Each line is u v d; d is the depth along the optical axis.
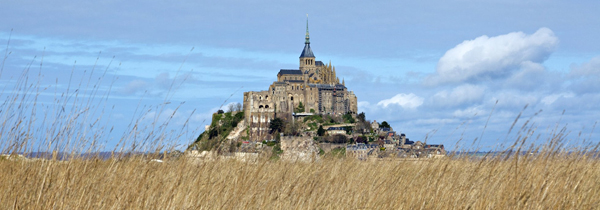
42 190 18.83
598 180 22.72
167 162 21.48
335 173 23.50
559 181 21.70
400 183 22.42
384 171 23.94
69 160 19.81
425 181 22.27
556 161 22.86
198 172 20.83
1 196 18.38
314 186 21.41
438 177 22.27
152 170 20.62
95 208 18.73
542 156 22.75
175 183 20.00
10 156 20.00
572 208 20.83
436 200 21.16
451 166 22.84
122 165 20.39
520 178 21.47
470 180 21.86
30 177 19.23
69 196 18.81
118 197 19.03
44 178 18.95
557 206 20.61
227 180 21.09
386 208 20.92
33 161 20.00
